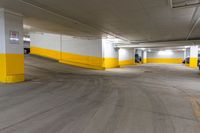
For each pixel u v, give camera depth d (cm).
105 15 679
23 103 377
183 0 483
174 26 883
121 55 2275
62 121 277
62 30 1094
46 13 661
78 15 687
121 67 1873
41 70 1059
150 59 3819
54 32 1228
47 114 309
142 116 305
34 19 770
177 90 563
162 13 631
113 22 805
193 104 388
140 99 432
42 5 562
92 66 1423
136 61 2967
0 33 618
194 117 302
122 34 1202
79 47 1542
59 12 645
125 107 360
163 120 286
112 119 289
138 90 555
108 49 1655
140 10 596
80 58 1544
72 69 1265
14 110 329
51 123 268
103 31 1076
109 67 1686
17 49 660
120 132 239
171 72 1298
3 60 621
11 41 636
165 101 414
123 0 498
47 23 861
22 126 255
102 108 351
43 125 259
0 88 532
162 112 329
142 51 3428
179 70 1510
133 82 741
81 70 1258
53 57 1647
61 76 885
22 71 682
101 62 1461
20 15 673
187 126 261
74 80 754
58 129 246
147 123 272
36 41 1755
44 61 1445
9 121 274
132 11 612
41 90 519
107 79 823
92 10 610
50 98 427
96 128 251
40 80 718
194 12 607
